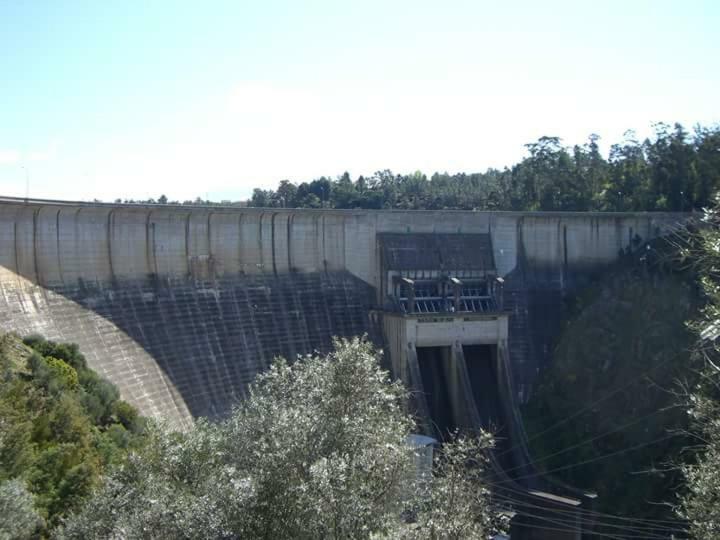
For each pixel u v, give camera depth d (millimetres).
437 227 74750
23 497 29328
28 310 47844
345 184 172125
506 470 67812
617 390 71688
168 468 29141
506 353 71188
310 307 65938
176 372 54625
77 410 39625
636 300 76812
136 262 56812
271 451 23938
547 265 80875
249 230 63875
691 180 95812
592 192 105688
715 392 29688
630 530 61344
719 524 24016
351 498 21844
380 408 29297
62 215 52125
